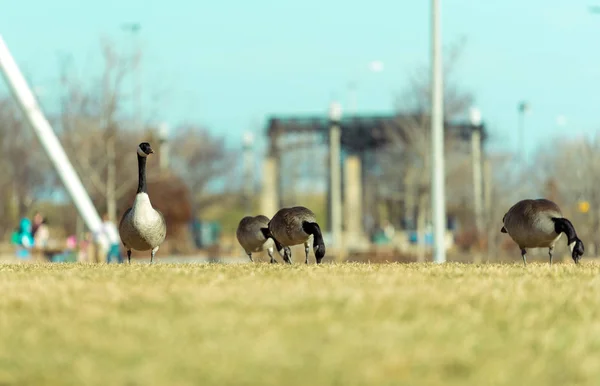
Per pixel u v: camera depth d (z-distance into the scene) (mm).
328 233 79625
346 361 7203
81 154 49875
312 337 8148
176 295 10633
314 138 77312
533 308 10195
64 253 45281
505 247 51812
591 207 53719
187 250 60438
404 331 8391
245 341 7910
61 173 33094
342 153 78438
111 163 48156
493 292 11438
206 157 83062
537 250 47406
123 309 9758
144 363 7207
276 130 73812
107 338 8164
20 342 8203
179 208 63500
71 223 64812
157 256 53219
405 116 55094
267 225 21516
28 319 9273
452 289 11766
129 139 54250
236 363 7156
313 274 14414
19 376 7082
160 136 59594
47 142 32000
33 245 45688
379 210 88000
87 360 7305
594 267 17297
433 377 6895
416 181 61969
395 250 52938
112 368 7098
